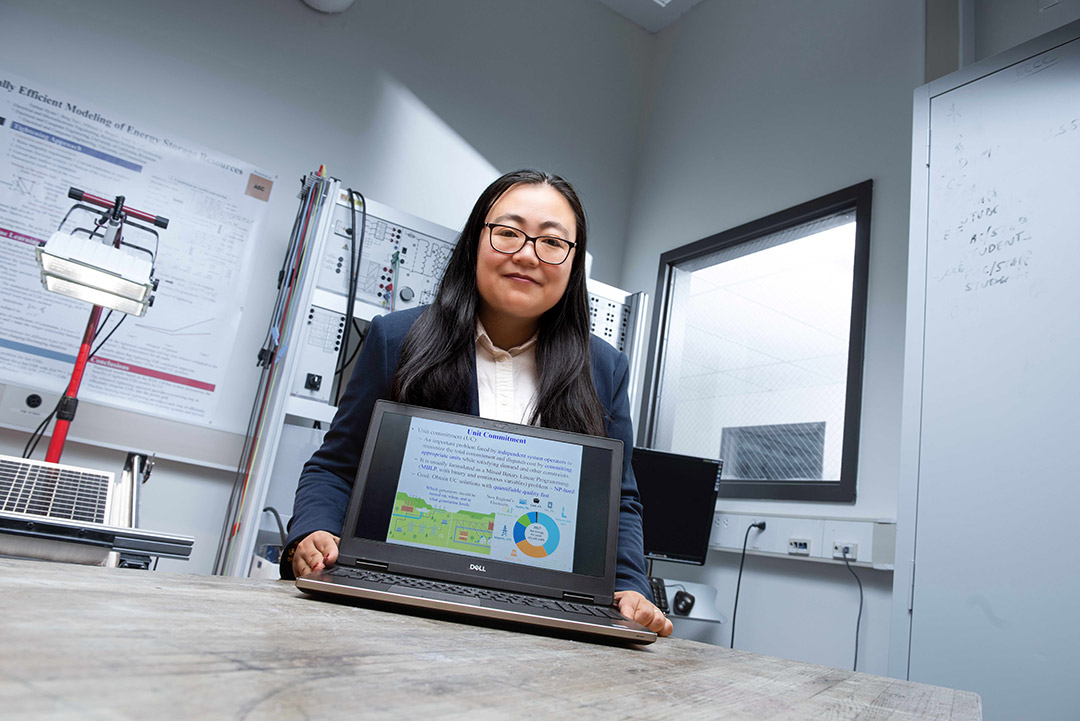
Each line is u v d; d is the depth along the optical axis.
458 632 0.58
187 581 0.67
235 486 2.39
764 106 3.26
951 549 1.71
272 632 0.42
